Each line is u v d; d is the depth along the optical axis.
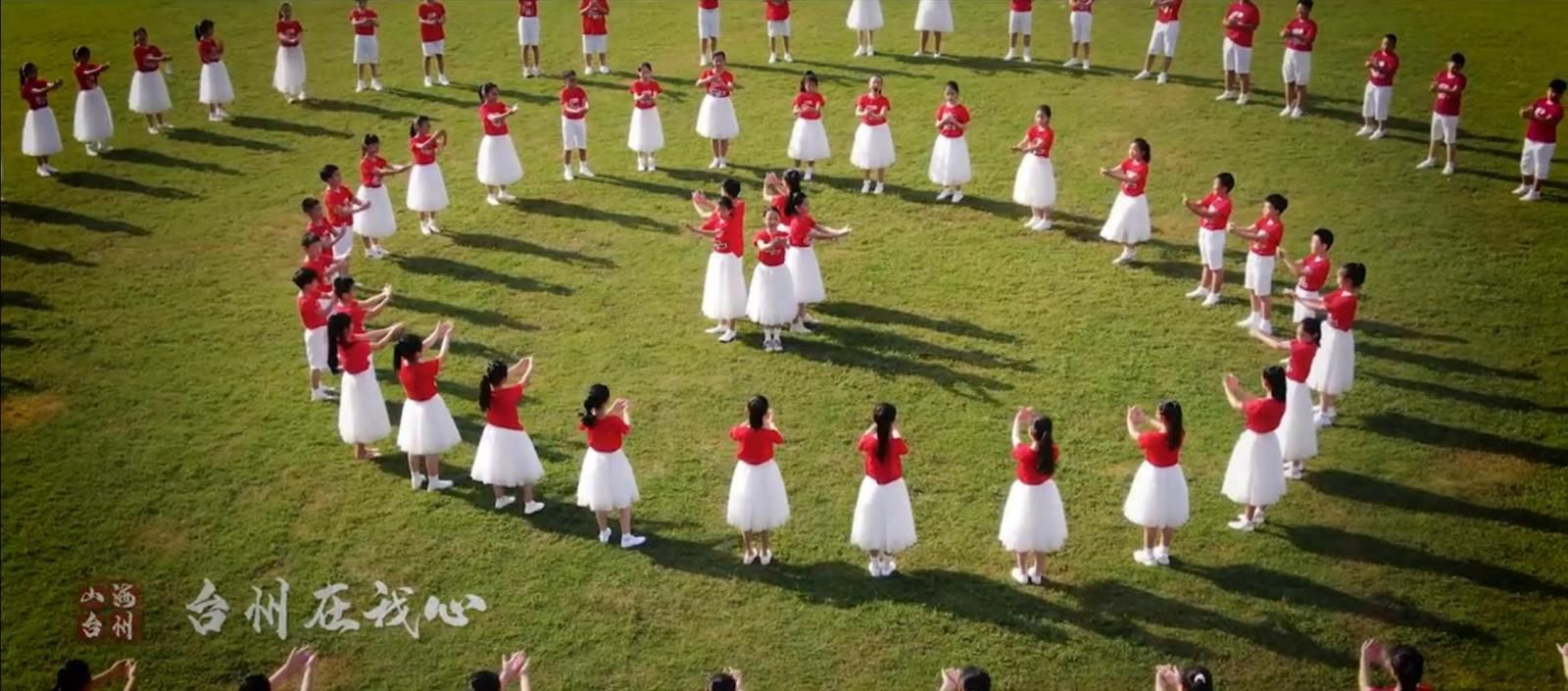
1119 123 26.30
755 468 14.54
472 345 19.39
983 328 19.59
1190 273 21.00
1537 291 20.22
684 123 26.75
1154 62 29.22
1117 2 33.19
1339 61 29.00
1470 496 15.95
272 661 14.01
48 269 22.09
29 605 14.89
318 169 25.36
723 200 18.94
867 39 29.92
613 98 28.14
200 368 19.34
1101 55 29.83
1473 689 13.23
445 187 23.59
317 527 15.89
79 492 16.70
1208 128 25.97
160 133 27.05
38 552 15.69
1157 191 23.53
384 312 20.28
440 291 20.91
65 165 25.81
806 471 16.56
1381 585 14.56
